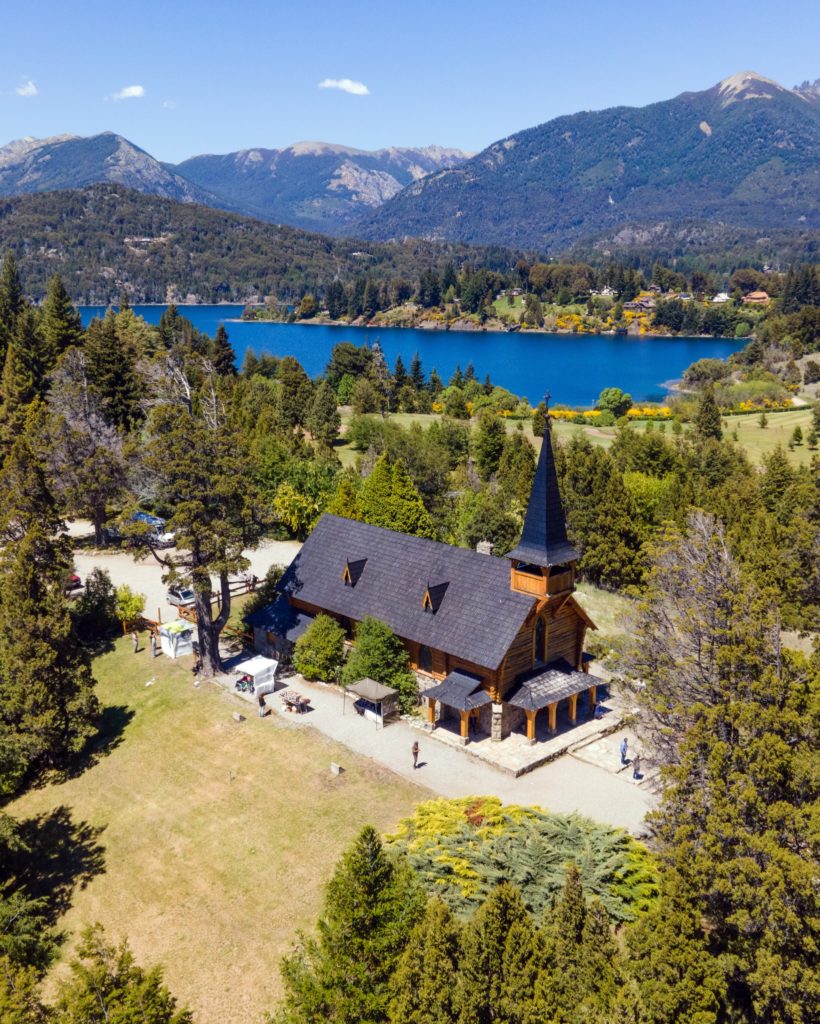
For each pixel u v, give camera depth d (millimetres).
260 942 29719
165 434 49031
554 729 43594
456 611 44625
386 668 45438
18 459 59469
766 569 52875
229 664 52281
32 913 32062
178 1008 26969
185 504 47531
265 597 56719
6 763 37781
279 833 35469
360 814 36469
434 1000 20188
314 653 48781
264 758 41312
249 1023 26406
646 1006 20844
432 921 21031
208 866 33844
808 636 52781
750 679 27391
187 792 38844
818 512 61812
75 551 75438
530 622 42906
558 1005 20266
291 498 77125
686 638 34531
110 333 92625
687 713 28828
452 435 109188
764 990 21609
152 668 51906
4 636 41250
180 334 148375
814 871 21859
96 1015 20750
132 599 56875
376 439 108125
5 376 93562
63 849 35625
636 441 102438
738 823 23516
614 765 40656
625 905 27016
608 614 62094
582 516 69625
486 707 43125
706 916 24500
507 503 77062
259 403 124125
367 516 68438
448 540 74312
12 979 24562
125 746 43250
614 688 48469
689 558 37625
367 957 21891
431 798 37562
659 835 27922
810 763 24031
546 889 27141
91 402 78625
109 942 30219
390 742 42594
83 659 43125
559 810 36500
